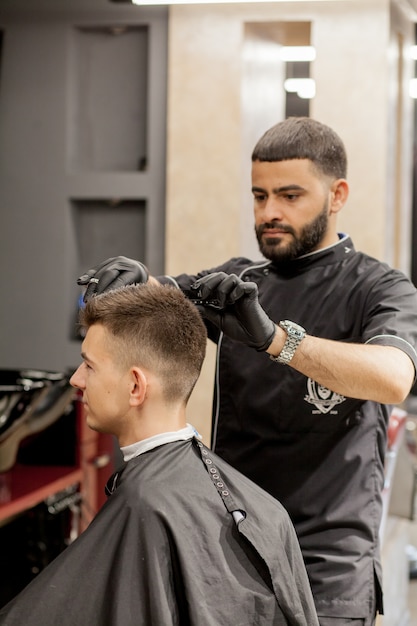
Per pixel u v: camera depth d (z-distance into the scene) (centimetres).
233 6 438
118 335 184
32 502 339
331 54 436
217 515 180
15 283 470
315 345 200
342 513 227
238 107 440
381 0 431
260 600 179
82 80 468
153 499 175
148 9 450
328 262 241
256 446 236
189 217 446
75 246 474
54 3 457
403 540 459
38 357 471
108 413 187
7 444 334
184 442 188
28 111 464
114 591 170
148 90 457
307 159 232
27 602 172
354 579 223
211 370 443
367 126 435
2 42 462
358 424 230
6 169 468
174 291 193
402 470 461
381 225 435
